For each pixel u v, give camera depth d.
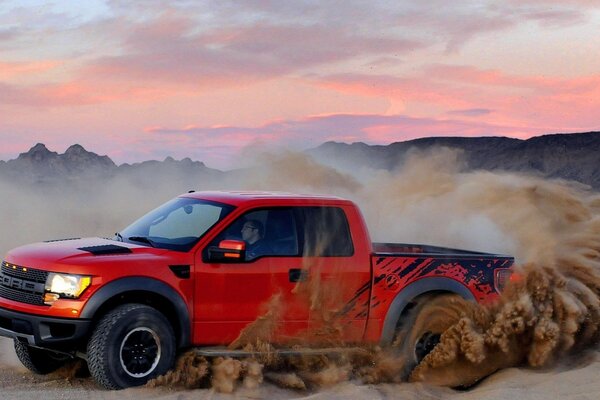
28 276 6.73
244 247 6.91
